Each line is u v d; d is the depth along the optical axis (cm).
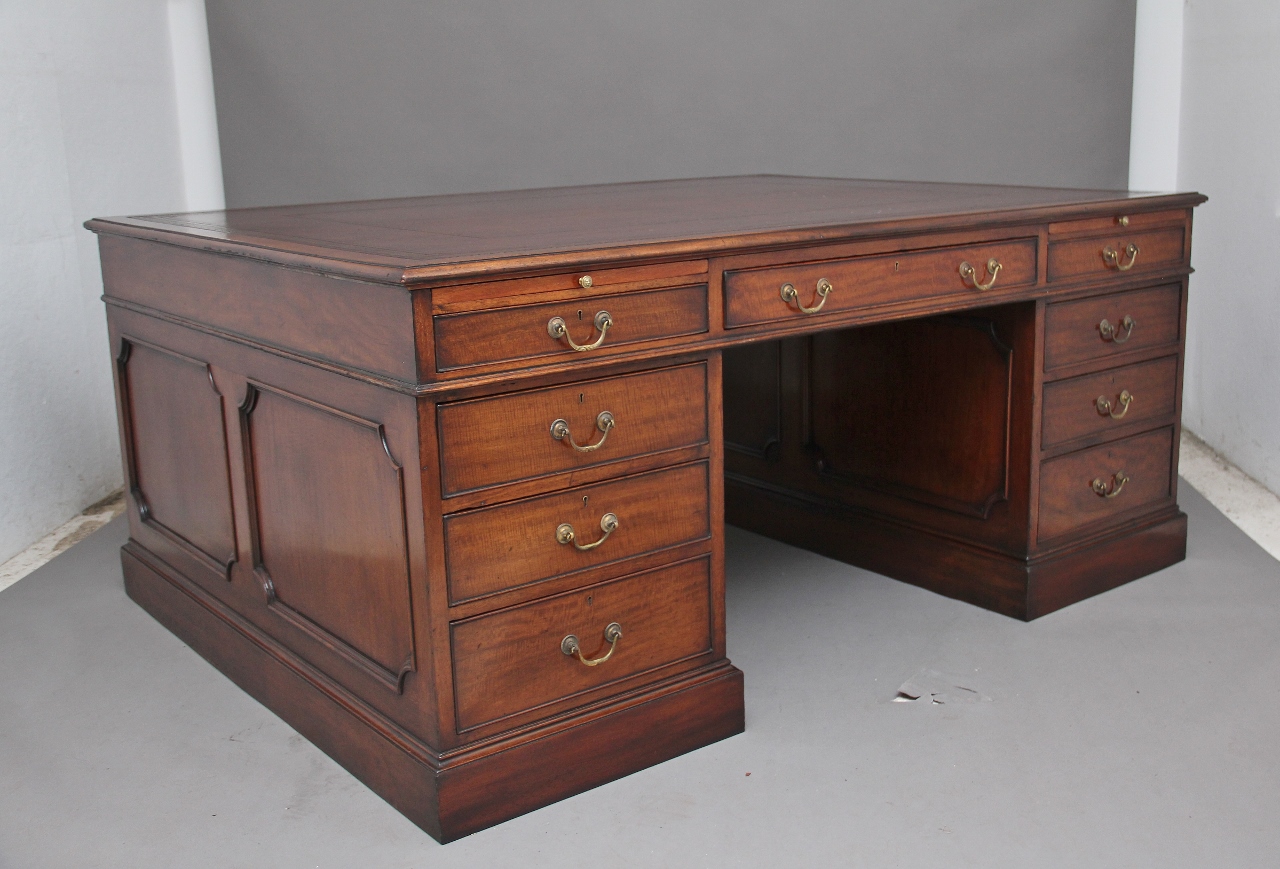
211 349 227
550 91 410
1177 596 272
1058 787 192
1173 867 170
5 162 308
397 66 400
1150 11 396
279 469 214
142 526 276
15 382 313
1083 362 261
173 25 394
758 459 321
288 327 198
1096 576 272
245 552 231
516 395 178
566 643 190
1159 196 268
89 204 346
